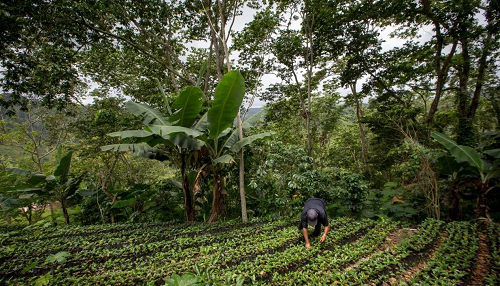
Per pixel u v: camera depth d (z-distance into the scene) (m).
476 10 10.09
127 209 9.19
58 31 8.02
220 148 7.43
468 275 3.74
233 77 5.31
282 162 7.44
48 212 13.06
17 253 5.00
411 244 4.94
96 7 9.71
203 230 6.53
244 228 6.40
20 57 6.74
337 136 21.30
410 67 13.67
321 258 4.24
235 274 3.69
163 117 6.89
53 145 15.72
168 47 12.53
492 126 17.48
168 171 23.89
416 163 7.04
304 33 14.57
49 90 8.33
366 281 3.63
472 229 5.69
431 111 12.76
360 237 5.57
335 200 7.75
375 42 13.55
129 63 13.48
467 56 12.87
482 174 6.18
